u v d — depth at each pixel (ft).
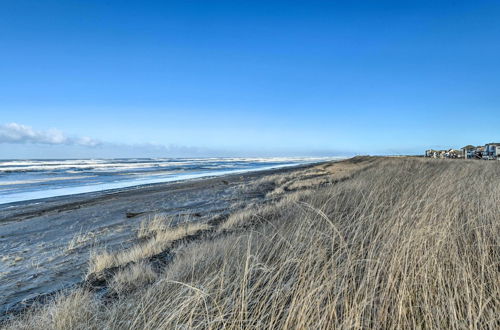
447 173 26.32
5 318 13.16
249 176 126.41
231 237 18.93
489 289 8.77
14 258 23.79
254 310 8.91
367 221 14.57
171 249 22.04
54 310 11.25
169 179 120.98
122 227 34.22
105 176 144.97
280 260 11.69
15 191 80.79
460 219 13.46
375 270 9.20
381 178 30.71
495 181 23.39
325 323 7.64
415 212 13.24
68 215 43.57
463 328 7.14
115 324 9.60
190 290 9.80
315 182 68.85
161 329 8.39
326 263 9.80
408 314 8.00
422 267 9.09
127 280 15.51
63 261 22.26
